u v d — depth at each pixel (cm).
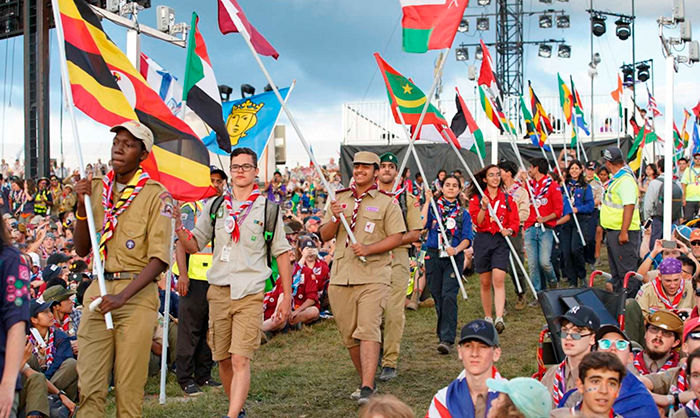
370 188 733
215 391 784
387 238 709
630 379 453
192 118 1043
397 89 1135
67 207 1903
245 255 621
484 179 988
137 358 526
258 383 785
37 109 2192
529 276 1312
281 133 1552
